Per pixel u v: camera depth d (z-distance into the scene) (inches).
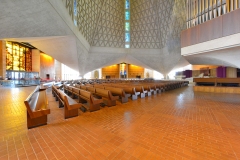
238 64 261.9
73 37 372.5
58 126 102.0
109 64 775.1
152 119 117.6
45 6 214.7
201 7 259.6
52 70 826.2
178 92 307.4
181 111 142.9
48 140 80.4
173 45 581.0
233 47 197.3
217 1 223.5
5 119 115.9
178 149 71.0
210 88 313.9
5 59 536.7
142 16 684.7
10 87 414.3
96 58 660.7
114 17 665.0
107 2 619.5
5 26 202.2
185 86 497.7
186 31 270.2
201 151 69.1
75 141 79.5
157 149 71.2
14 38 253.3
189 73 728.3
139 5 684.1
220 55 256.8
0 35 217.6
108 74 968.3
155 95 258.5
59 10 262.4
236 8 190.4
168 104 176.2
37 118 100.7
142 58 723.4
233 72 569.3
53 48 435.8
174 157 64.5
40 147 72.9
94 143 77.4
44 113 101.4
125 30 713.0
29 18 214.2
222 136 85.3
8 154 66.2
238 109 150.9
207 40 227.5
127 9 713.6
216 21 213.3
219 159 62.7
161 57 697.6
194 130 94.5
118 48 688.4
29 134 88.0
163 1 593.3
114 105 167.3
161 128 98.3
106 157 64.6
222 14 207.8
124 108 155.4
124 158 63.8
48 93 276.4
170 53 630.5
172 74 825.5
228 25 197.2
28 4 190.4
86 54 588.1
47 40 372.2
